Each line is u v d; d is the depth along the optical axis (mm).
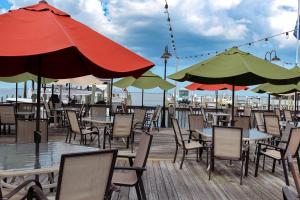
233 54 6250
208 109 15312
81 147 3844
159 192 4789
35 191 2574
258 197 4695
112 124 7508
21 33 2725
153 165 6461
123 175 3768
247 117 7715
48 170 2764
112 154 2561
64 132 10914
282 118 13344
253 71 5539
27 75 9352
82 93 20922
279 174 6035
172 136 10750
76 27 3047
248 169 6387
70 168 2369
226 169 6305
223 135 5414
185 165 6516
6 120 9484
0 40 2609
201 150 7020
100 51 2869
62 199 2379
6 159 3139
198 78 6801
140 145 3795
